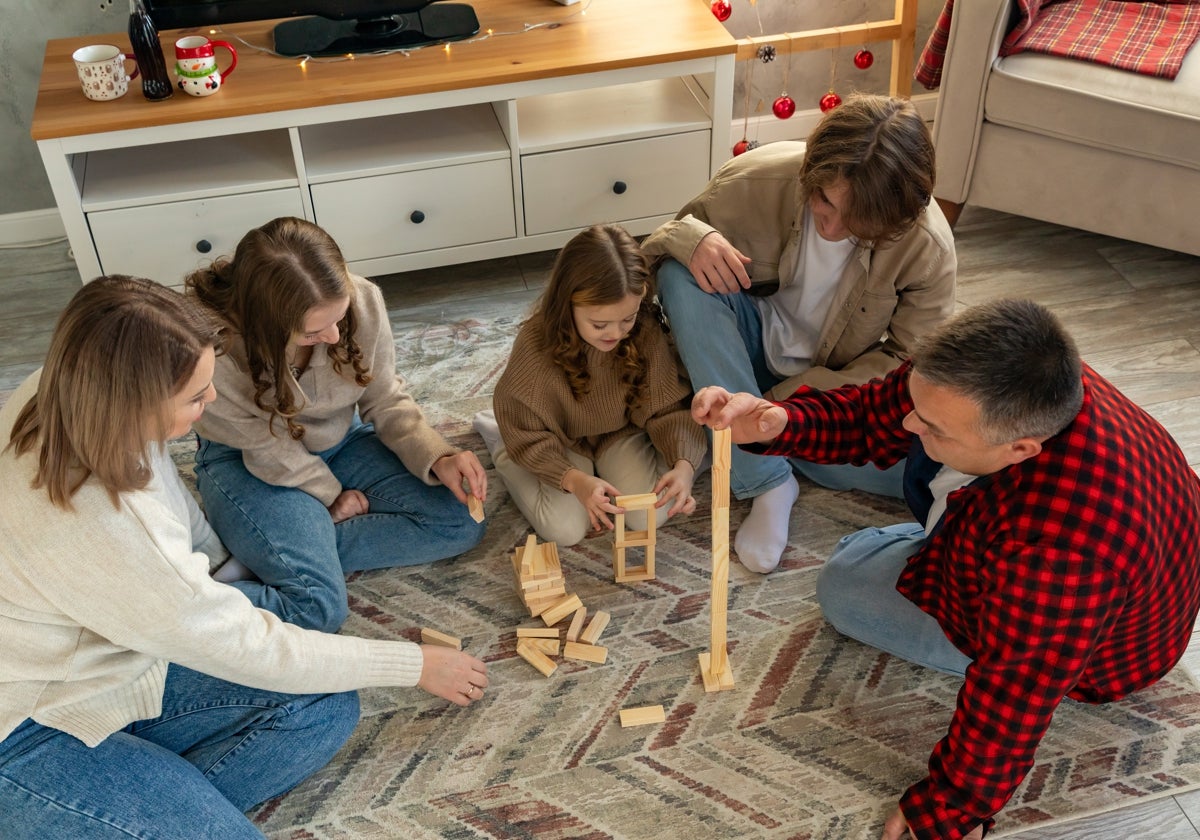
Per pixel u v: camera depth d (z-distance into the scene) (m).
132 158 2.26
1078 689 1.49
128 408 1.09
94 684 1.26
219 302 1.54
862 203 1.48
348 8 2.20
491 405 2.12
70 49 2.24
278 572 1.62
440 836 1.43
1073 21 2.30
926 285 1.73
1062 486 1.17
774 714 1.57
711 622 1.58
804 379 1.86
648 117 2.34
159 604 1.21
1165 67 2.12
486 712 1.58
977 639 1.36
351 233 2.27
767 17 2.68
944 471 1.48
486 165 2.24
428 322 2.34
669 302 1.80
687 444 1.76
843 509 1.90
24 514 1.15
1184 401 2.04
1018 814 1.43
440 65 2.15
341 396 1.72
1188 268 2.41
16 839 1.23
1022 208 2.37
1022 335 1.12
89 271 2.20
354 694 1.50
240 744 1.39
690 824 1.43
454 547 1.80
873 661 1.64
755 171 1.75
